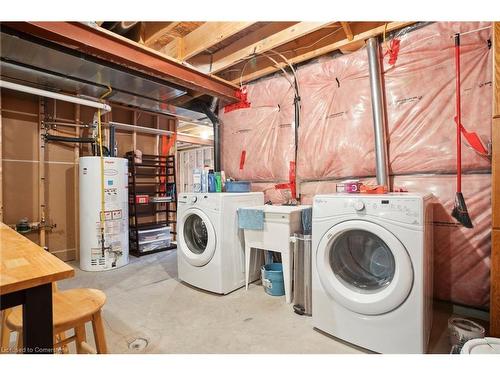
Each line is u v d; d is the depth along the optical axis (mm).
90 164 3119
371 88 2229
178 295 2350
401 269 1385
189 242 2635
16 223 3127
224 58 3055
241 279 2518
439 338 1624
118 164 3311
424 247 1389
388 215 1434
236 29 2328
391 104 2234
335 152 2551
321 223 1670
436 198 2029
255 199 2697
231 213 2428
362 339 1521
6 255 914
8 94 3053
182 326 1822
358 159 2412
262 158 3137
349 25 2359
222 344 1610
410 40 2162
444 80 2016
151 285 2600
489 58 1844
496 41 1524
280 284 2314
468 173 1920
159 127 4469
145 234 3834
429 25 2082
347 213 1559
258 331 1754
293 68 2885
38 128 3293
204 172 2822
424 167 2086
